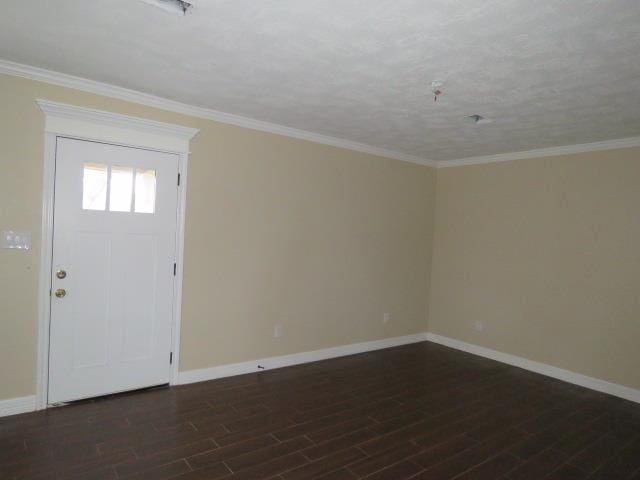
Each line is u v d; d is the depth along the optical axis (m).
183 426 2.79
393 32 2.01
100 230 3.08
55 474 2.19
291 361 4.17
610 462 2.60
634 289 3.70
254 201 3.82
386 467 2.43
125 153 3.14
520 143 4.10
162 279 3.37
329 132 4.05
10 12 1.96
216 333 3.67
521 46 2.08
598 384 3.88
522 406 3.42
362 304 4.74
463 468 2.46
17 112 2.73
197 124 3.46
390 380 3.91
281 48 2.25
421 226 5.28
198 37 2.17
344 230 4.51
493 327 4.74
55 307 2.93
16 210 2.76
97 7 1.89
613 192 3.84
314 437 2.73
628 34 1.92
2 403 2.77
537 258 4.38
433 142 4.24
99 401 3.10
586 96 2.73
